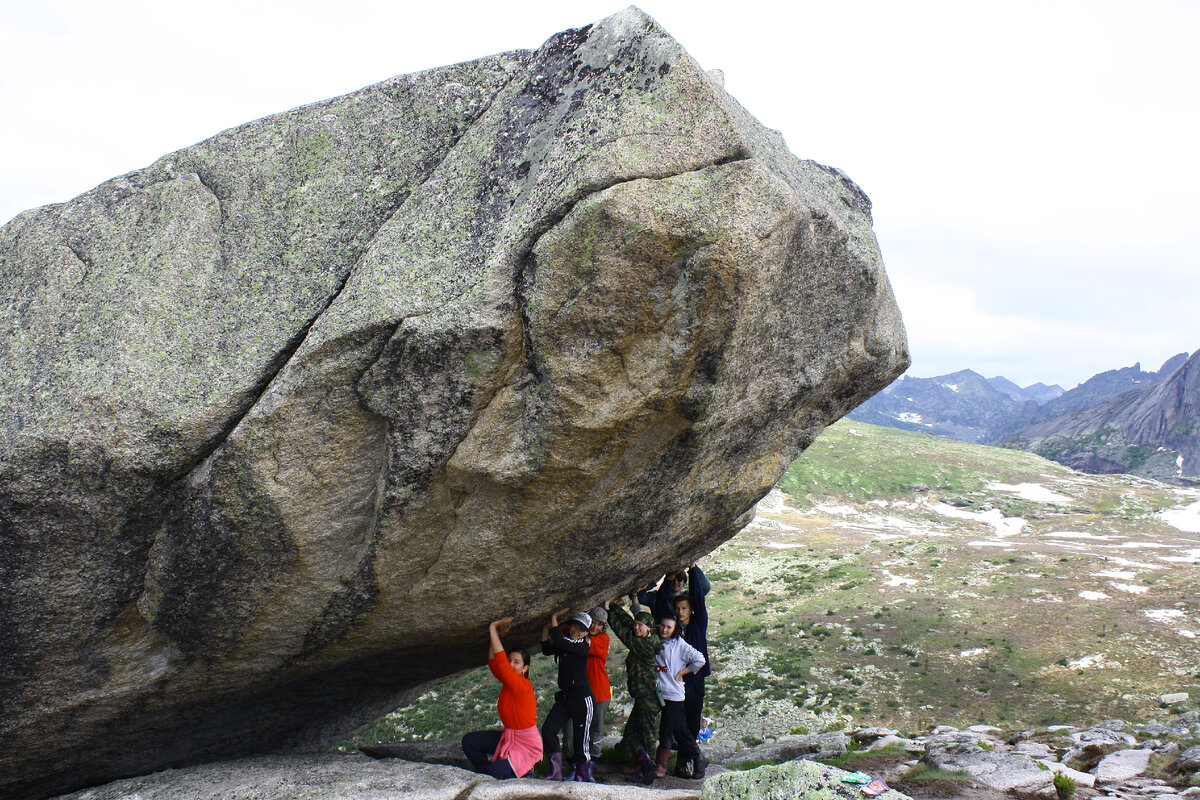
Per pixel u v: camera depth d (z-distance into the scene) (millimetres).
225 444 5395
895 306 7742
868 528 74375
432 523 5973
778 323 5805
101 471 5383
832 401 7574
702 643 8953
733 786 6059
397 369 5227
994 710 26984
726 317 5027
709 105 4844
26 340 5730
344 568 6137
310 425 5395
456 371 5176
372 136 5922
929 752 8727
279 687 7707
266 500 5559
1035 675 29484
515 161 5211
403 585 6422
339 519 5840
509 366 5215
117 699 6508
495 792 6457
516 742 7465
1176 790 7922
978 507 84062
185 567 5855
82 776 7512
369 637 7035
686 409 5465
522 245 4883
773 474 7770
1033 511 82062
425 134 5836
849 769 8461
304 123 6094
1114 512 80438
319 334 5199
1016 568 46000
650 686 8516
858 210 7367
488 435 5441
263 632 6473
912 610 38875
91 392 5398
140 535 5730
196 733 7887
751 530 68812
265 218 5840
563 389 5195
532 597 7219
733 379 5641
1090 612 36531
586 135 4871
